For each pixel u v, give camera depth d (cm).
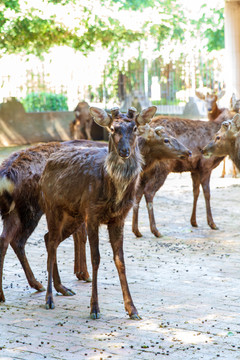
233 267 802
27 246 941
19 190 680
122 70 2569
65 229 684
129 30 2133
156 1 2289
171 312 614
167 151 910
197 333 549
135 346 518
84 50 2345
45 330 566
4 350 512
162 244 945
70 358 493
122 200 598
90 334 552
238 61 1642
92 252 611
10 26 1955
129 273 777
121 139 566
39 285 705
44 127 2483
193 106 2269
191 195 1381
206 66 2303
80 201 627
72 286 726
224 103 1956
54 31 2056
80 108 2358
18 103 2448
